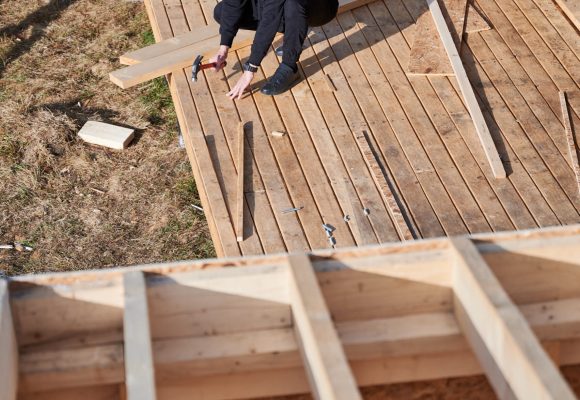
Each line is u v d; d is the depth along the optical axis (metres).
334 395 1.88
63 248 5.05
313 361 2.06
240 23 4.59
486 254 2.33
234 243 3.79
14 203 5.33
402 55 4.98
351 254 2.32
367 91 4.70
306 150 4.30
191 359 2.31
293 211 3.94
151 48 5.01
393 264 2.31
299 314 2.18
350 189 4.07
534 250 2.34
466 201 3.99
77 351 2.29
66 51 6.64
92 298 2.25
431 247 2.35
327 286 2.33
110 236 5.12
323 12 4.59
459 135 4.39
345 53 5.00
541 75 4.82
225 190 4.06
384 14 5.32
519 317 2.04
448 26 5.15
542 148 4.32
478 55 4.97
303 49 5.04
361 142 4.33
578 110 4.57
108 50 6.64
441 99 4.64
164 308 2.30
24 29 6.87
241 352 2.33
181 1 5.48
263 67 4.91
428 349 2.39
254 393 2.50
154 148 5.73
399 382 2.62
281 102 4.62
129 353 2.00
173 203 5.31
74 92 6.21
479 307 2.17
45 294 2.22
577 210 3.96
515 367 2.00
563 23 5.25
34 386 2.28
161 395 2.47
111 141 5.67
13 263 4.95
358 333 2.37
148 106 6.05
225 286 2.29
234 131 4.43
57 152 5.68
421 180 4.11
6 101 6.09
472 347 2.26
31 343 2.29
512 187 4.08
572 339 2.55
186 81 4.79
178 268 2.28
